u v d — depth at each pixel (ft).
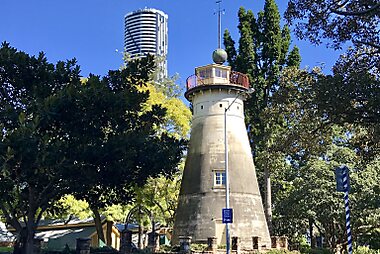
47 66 71.10
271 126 136.15
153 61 74.69
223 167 119.65
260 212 122.11
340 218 132.98
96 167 65.62
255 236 115.75
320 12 63.62
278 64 147.02
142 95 70.33
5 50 67.92
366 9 62.03
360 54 65.98
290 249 132.77
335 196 131.44
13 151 54.03
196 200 118.11
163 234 168.04
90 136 66.03
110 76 72.54
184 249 100.94
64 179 65.26
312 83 67.77
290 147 87.86
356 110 62.23
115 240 160.04
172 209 143.33
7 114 62.59
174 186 134.92
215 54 133.69
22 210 69.87
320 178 134.31
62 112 62.90
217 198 116.67
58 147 58.70
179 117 136.36
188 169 123.65
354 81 58.65
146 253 95.81
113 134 68.49
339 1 63.05
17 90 70.69
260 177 158.71
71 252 80.59
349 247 56.80
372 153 76.33
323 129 78.59
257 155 141.59
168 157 69.87
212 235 112.98
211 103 126.00
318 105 62.54
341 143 144.56
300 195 137.08
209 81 127.54
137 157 67.15
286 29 150.10
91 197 75.77
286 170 158.61
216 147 121.80
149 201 128.16
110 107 64.95
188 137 138.00
